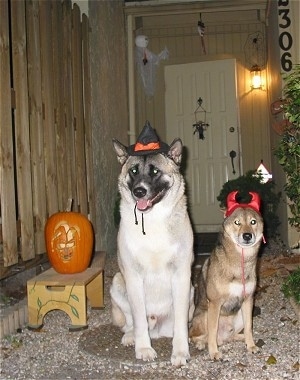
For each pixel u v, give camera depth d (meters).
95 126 8.14
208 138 10.71
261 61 10.58
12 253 4.83
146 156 3.81
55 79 6.30
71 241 4.96
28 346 4.12
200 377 3.39
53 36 6.31
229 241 3.57
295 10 7.11
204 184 10.69
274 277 6.05
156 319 4.07
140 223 3.70
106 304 5.39
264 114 10.55
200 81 10.75
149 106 10.91
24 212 5.17
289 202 7.24
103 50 8.83
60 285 4.56
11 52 5.09
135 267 3.78
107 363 3.71
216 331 3.70
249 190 8.45
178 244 3.75
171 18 10.78
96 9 8.45
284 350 3.80
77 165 7.14
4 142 4.75
